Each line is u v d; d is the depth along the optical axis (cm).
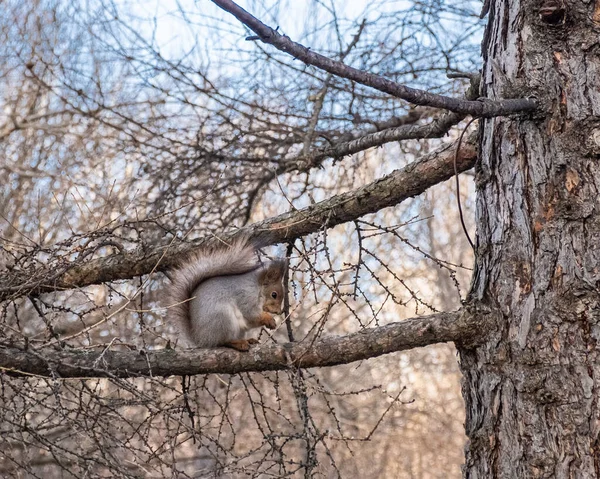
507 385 409
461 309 432
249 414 1141
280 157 817
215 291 518
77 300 805
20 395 464
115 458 460
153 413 475
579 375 388
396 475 1423
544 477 388
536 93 418
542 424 393
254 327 539
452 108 392
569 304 396
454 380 1605
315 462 448
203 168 799
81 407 454
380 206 533
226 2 332
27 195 1000
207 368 464
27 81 1097
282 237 560
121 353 470
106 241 544
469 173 794
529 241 414
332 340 449
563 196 407
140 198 791
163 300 530
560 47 421
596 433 381
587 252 398
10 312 820
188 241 566
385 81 373
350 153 700
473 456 418
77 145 957
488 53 461
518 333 409
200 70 818
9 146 1055
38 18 1036
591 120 409
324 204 545
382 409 1413
